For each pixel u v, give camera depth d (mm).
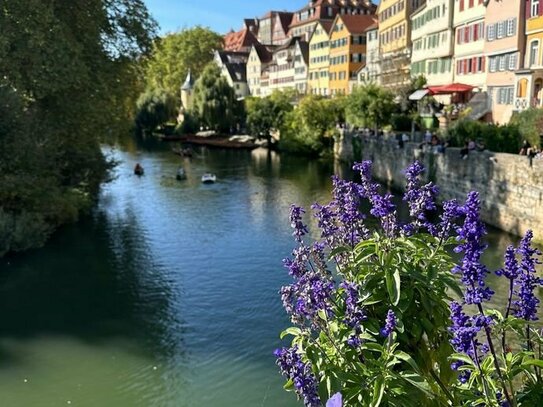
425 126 45719
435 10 49531
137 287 18750
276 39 135000
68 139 29234
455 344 3756
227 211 30812
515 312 4492
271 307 16875
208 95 78938
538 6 33781
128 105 34094
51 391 12562
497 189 24797
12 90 23781
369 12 109125
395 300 4223
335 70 83438
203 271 20312
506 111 37500
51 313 16672
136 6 31531
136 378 13094
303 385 4188
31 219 23297
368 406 3961
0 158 23422
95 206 32125
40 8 24109
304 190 37750
